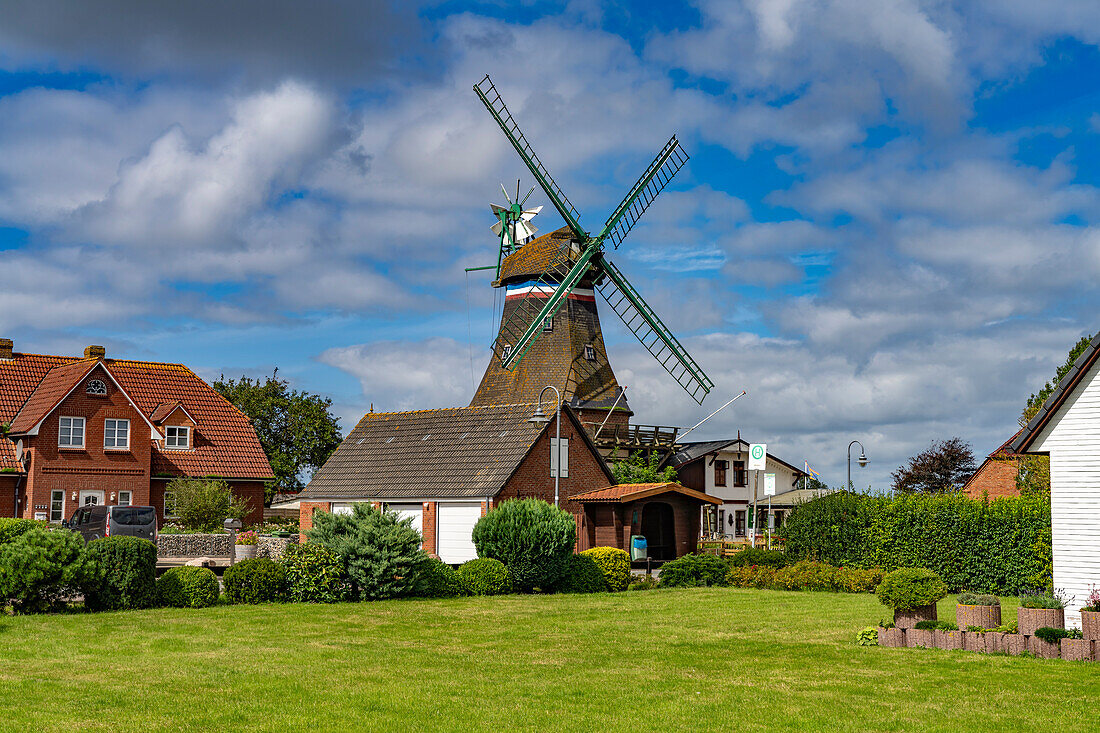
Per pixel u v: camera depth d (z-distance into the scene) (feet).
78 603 84.12
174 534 137.28
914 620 67.26
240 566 90.33
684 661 60.64
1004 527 102.22
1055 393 71.51
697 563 118.83
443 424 150.92
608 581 111.45
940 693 50.67
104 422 160.35
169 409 174.70
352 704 47.01
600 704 47.70
